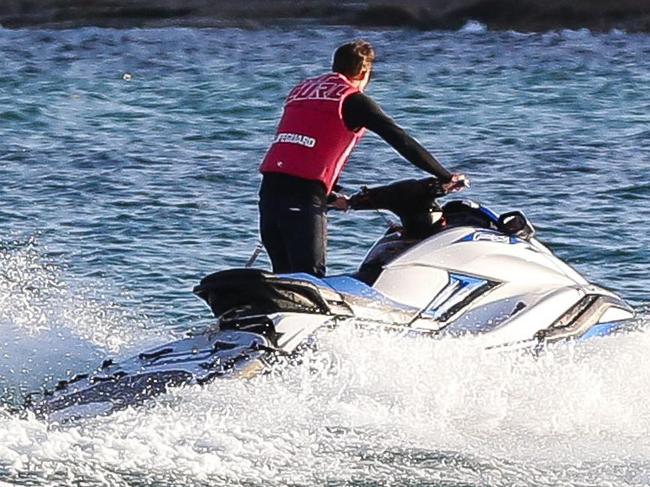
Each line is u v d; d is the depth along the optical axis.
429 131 66.12
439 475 21.48
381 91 80.44
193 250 42.84
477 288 27.50
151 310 35.47
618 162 57.44
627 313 28.67
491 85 83.44
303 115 28.08
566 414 24.31
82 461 20.92
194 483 20.50
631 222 46.50
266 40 110.50
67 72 90.38
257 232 45.50
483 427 23.59
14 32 116.94
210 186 52.94
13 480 20.11
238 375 23.91
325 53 101.25
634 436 23.59
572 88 82.00
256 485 20.61
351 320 25.84
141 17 122.50
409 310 26.67
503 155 59.31
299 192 27.75
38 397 24.48
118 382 24.20
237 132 66.25
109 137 64.50
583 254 42.34
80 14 122.56
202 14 122.56
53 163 57.59
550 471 21.95
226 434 22.19
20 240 43.56
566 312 27.69
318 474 21.16
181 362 24.73
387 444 22.50
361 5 122.31
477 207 28.83
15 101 76.06
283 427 22.69
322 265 27.64
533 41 109.12
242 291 25.77
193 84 84.25
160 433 22.02
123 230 45.41
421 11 120.19
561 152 59.88
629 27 115.81
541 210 48.50
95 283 37.94
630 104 75.25
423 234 28.27
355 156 58.34
